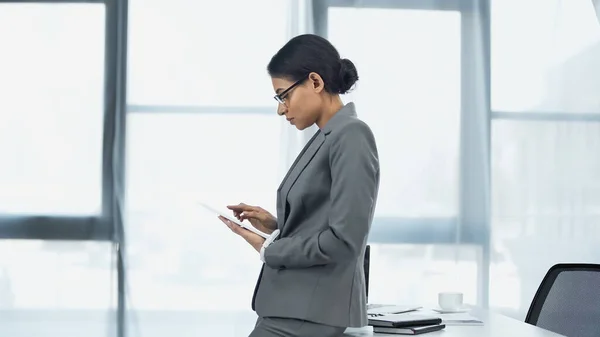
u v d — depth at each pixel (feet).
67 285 11.85
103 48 12.11
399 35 12.21
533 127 12.35
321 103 5.36
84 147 12.01
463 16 12.31
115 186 11.98
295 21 12.19
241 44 12.21
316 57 5.30
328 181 5.16
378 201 12.10
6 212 11.88
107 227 11.94
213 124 12.12
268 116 12.17
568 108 12.41
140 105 12.08
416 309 7.52
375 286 12.05
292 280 5.16
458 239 12.16
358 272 5.26
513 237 12.26
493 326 6.48
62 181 11.96
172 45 12.15
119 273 11.87
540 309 7.43
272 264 5.16
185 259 11.99
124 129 12.05
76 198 11.96
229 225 5.52
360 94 12.13
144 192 12.01
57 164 11.98
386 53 12.17
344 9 12.19
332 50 5.39
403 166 12.14
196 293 11.96
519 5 12.41
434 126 12.18
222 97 12.16
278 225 5.44
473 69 12.28
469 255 12.17
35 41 12.04
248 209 6.14
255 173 12.12
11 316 11.79
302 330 5.10
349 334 5.86
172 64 12.14
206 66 12.16
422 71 12.21
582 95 12.41
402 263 12.09
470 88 12.26
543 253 12.28
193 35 12.18
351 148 4.98
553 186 12.34
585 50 12.44
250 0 12.23
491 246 12.21
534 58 12.40
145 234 11.96
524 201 12.30
